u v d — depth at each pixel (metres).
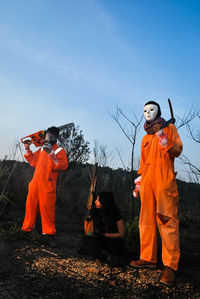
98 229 3.85
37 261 3.39
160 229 3.29
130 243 4.35
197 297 2.79
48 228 4.57
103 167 9.89
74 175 11.57
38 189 4.60
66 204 8.64
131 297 2.67
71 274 3.10
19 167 7.48
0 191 5.85
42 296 2.51
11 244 3.99
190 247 5.39
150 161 3.54
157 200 3.34
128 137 6.36
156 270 3.48
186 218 8.97
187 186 12.94
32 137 4.97
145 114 3.75
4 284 2.66
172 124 3.53
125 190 9.42
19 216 6.07
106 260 3.67
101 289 2.80
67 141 9.20
